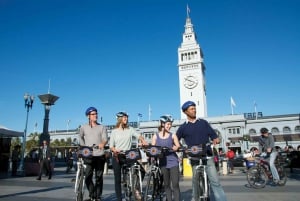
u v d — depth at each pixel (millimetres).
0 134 20734
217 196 5621
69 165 24328
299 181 13953
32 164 19875
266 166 12102
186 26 90500
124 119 7727
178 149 6344
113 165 7430
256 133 75938
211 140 6062
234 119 75375
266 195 9227
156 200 7387
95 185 7258
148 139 81375
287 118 74438
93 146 6984
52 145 88312
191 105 6180
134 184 6938
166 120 7180
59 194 9797
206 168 5754
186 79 84938
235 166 33875
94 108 7500
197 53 85562
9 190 11000
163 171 6719
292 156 24031
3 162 22594
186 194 9945
